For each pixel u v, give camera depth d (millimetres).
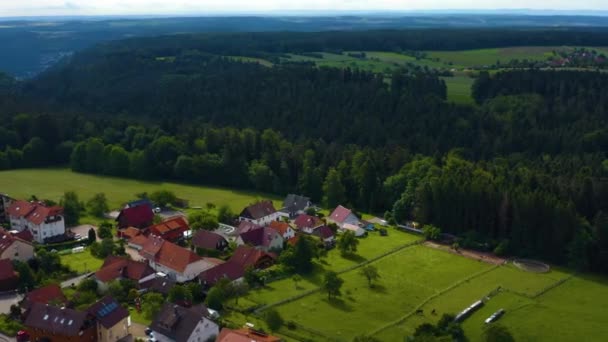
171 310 94438
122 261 116438
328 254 135750
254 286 115000
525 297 114500
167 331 92125
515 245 141375
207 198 187250
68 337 91500
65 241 141125
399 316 103938
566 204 139625
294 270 123000
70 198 162625
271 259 126562
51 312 94438
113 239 141750
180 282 116750
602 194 150250
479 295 114312
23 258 123875
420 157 196750
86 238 141875
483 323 102062
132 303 106500
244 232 136375
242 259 124188
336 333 96562
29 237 135750
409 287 117500
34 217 142000
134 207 153375
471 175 164500
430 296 113250
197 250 133125
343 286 116500
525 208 139375
